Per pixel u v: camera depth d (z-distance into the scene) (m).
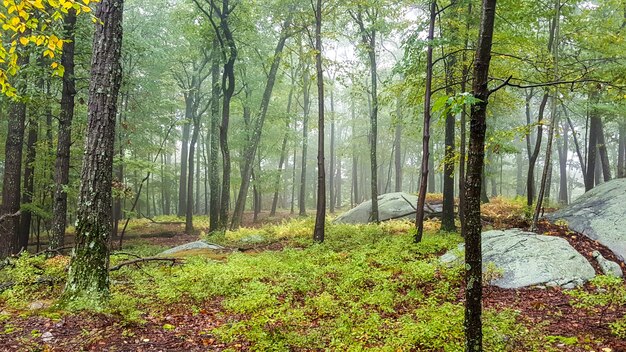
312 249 12.08
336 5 13.88
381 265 9.62
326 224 18.14
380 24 15.50
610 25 12.78
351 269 9.10
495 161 33.91
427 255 10.60
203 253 13.00
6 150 13.03
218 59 19.08
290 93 25.98
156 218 29.41
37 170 16.58
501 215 15.63
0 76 5.37
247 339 5.63
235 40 19.30
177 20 20.00
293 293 7.92
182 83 26.12
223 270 9.15
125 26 20.59
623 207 10.70
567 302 7.08
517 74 12.04
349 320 6.19
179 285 8.14
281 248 14.05
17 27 4.97
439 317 5.90
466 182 3.99
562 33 12.80
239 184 27.64
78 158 17.95
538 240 9.55
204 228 25.66
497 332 5.43
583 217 11.16
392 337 5.38
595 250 9.53
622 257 9.16
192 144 25.22
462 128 12.02
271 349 5.25
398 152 31.14
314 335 5.72
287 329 6.03
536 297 7.43
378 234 14.84
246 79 22.66
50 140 16.39
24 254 8.92
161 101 20.45
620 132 26.72
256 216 28.47
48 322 5.72
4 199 13.02
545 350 5.02
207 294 7.76
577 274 8.26
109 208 6.90
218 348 5.39
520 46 11.08
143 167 14.68
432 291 7.75
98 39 6.79
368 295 7.50
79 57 13.34
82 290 6.49
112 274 9.41
